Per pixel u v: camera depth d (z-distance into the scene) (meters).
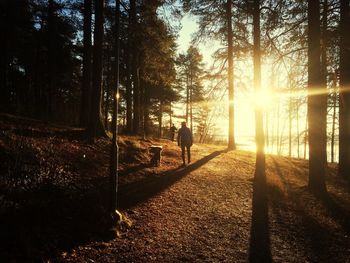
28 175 8.48
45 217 6.98
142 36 16.25
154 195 10.32
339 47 13.32
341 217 9.70
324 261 6.64
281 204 10.69
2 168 8.47
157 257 6.43
